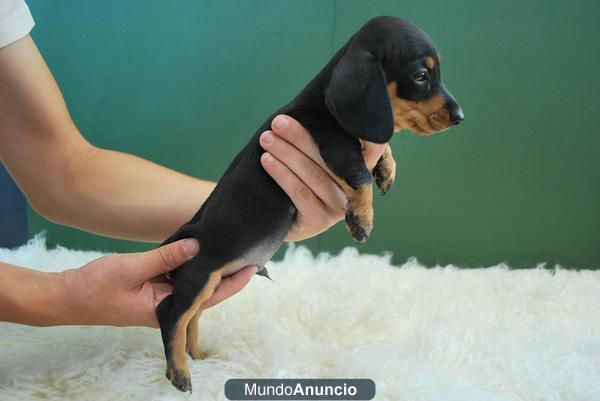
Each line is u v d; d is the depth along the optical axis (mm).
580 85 1263
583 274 1173
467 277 1103
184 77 1234
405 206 1329
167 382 700
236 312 875
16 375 704
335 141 615
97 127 1247
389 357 756
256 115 1257
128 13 1195
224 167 1281
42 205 839
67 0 1179
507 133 1292
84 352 749
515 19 1228
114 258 687
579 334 886
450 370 751
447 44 1236
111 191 823
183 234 676
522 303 984
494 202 1330
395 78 591
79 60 1211
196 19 1206
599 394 723
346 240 1344
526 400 709
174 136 1263
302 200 654
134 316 695
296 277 1021
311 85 638
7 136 809
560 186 1319
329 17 1213
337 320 862
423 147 1297
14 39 785
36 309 681
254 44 1225
